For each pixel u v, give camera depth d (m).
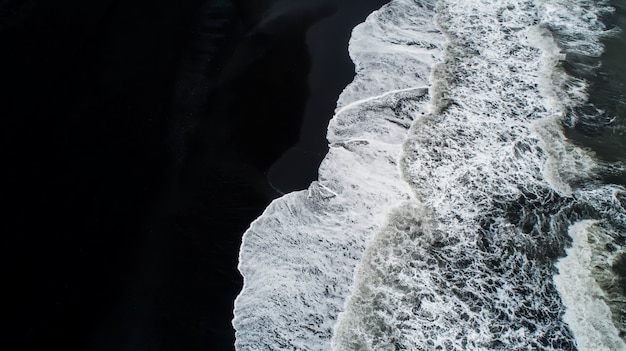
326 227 14.36
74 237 13.62
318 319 12.88
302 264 13.73
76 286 12.98
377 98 16.72
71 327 12.48
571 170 15.12
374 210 14.59
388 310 12.90
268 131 16.16
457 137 15.91
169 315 12.95
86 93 16.09
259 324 12.84
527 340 12.38
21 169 14.30
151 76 16.88
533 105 16.58
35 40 16.89
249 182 15.20
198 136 15.99
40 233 13.46
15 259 12.98
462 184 14.98
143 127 15.82
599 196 14.55
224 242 14.12
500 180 15.02
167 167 15.32
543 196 14.67
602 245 13.69
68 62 16.61
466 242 13.92
